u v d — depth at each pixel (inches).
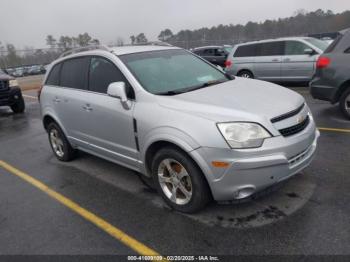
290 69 408.2
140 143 141.3
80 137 183.9
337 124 237.1
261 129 115.1
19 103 410.3
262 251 109.4
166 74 157.2
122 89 139.6
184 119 122.6
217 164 115.5
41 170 200.8
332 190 142.3
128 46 180.7
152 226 129.1
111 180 175.8
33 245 124.5
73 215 143.4
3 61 1212.5
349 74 232.5
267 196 141.5
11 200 163.8
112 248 118.5
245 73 452.8
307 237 113.7
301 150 124.2
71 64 188.1
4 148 259.3
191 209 130.4
